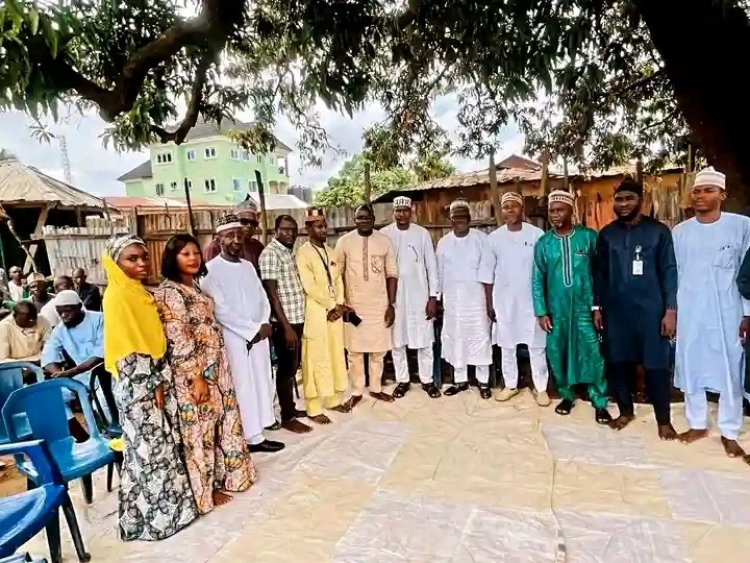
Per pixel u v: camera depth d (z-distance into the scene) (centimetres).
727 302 302
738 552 218
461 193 1066
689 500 259
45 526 208
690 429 329
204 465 272
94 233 866
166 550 241
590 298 366
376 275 423
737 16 407
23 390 258
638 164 536
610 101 601
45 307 509
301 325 386
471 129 639
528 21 350
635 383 407
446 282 434
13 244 1227
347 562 225
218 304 317
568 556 221
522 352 462
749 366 293
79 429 345
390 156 691
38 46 275
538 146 642
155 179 2598
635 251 333
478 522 251
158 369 251
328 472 311
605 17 481
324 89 461
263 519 264
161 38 355
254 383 337
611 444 330
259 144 600
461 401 426
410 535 243
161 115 482
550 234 375
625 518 247
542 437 346
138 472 247
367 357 469
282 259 377
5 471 358
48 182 1255
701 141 460
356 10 401
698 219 313
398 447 343
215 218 645
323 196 1973
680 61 434
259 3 437
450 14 379
